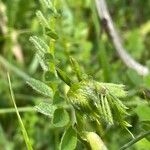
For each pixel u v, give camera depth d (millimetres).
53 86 277
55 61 275
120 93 259
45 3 281
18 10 680
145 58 722
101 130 285
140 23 764
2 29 708
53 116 268
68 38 688
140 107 326
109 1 766
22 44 703
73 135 271
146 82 469
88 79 264
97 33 584
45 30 275
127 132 290
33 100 646
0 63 678
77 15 729
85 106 261
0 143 600
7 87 664
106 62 570
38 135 618
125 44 737
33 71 695
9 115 637
